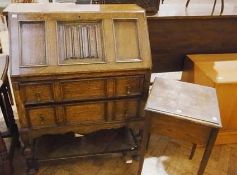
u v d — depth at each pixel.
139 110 1.64
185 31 2.11
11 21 1.38
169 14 2.04
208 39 2.19
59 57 1.39
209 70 1.92
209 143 1.40
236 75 1.86
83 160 1.84
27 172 1.69
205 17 2.05
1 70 1.53
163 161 1.86
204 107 1.42
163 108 1.38
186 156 1.92
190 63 2.13
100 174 1.74
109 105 1.57
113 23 1.49
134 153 1.85
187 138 1.44
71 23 1.45
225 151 1.98
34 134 1.54
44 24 1.41
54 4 1.73
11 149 1.73
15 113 2.13
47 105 1.47
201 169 1.52
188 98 1.48
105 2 1.90
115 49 1.46
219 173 1.78
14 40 1.36
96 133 1.90
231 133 1.99
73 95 1.48
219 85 1.75
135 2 1.95
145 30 1.53
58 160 1.76
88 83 1.46
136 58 1.48
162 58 2.20
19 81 1.35
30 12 1.42
